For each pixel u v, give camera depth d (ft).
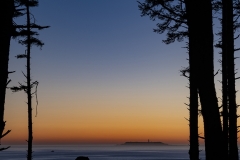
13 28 16.88
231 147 45.19
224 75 47.91
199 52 23.67
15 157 476.54
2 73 14.39
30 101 72.84
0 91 14.35
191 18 24.30
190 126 53.21
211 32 23.86
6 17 14.61
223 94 47.29
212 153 23.29
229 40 45.68
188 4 24.62
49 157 483.92
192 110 52.65
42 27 19.31
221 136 23.32
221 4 47.29
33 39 69.97
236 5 47.14
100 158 430.20
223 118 46.50
